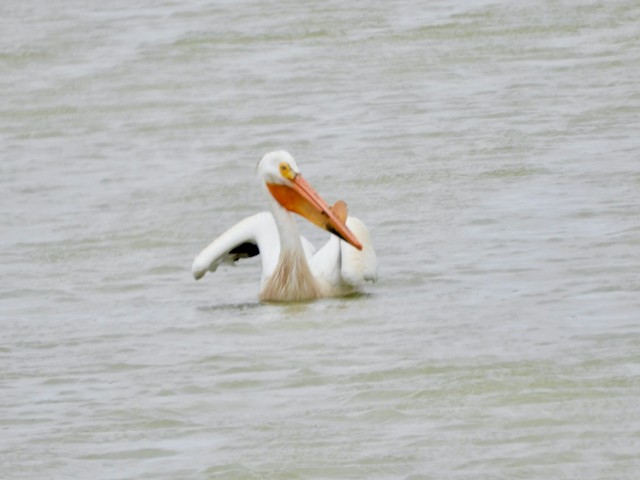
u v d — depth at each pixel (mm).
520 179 19188
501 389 11609
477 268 15625
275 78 26234
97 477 10391
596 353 12352
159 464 10570
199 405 11805
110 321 14703
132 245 17766
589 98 23328
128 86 26328
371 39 28469
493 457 10312
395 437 10789
